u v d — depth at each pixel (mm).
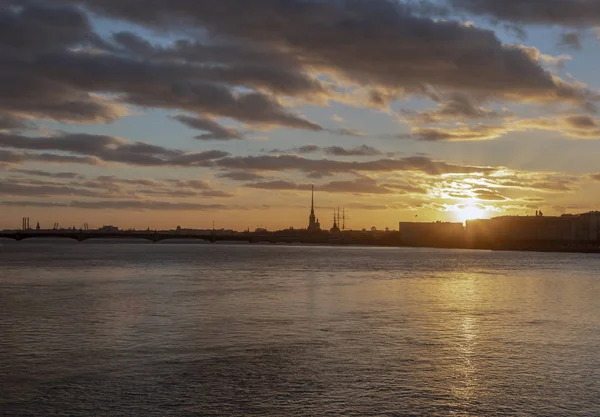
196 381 31906
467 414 26922
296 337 44188
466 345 41250
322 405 28078
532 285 96188
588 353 38656
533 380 32156
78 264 157500
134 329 47594
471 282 102500
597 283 100875
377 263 182375
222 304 65000
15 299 69375
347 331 46906
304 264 169875
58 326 48969
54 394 29703
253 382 31703
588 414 26922
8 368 34562
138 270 131875
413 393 29875
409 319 53750
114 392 30016
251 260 198750
